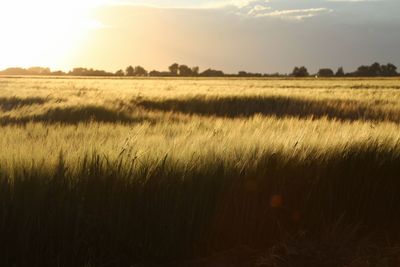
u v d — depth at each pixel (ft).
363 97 88.07
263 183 15.03
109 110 53.26
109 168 13.76
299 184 15.56
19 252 12.53
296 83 192.24
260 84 173.17
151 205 13.58
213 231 14.20
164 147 15.44
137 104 74.79
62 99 70.13
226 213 14.44
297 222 15.31
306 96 83.61
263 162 15.15
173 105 76.13
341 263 13.48
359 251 14.21
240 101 78.38
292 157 15.80
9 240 12.57
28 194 12.91
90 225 12.91
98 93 89.15
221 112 74.49
